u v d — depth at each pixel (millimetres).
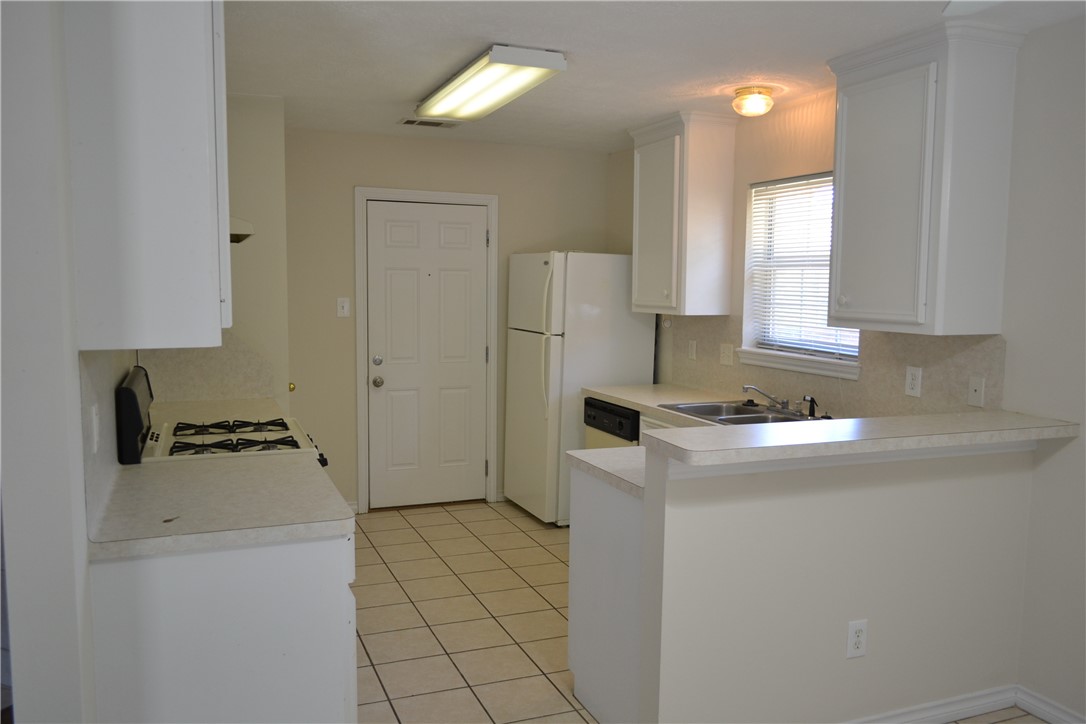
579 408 5039
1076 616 2809
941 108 2857
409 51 3229
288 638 1981
